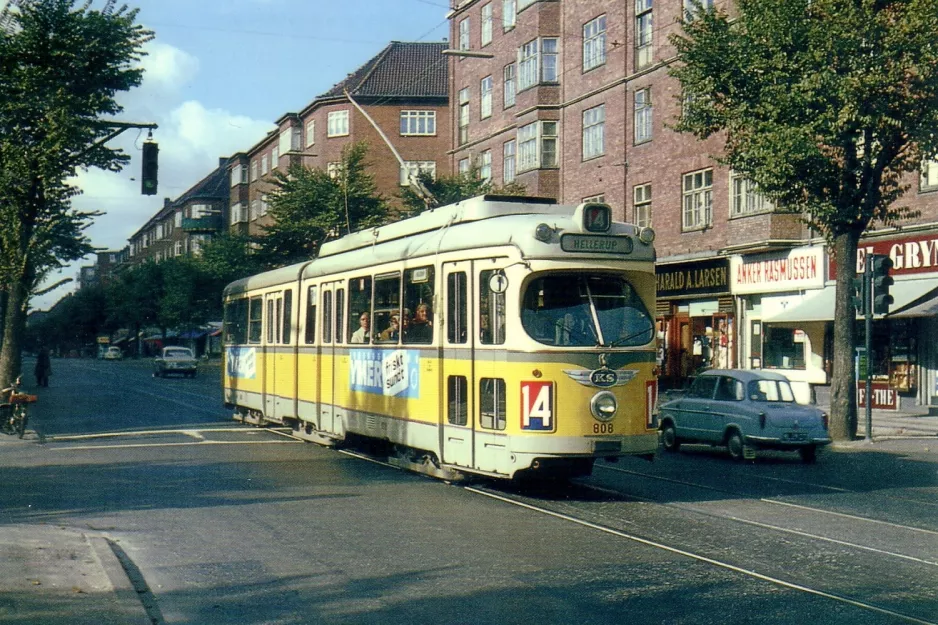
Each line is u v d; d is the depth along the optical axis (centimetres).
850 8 1817
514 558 880
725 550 913
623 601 730
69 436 2083
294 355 1920
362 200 4100
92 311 11550
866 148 1930
